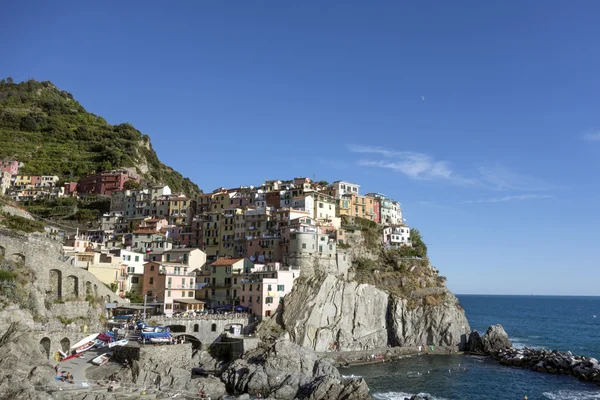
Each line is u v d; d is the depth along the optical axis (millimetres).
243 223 156875
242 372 93625
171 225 174125
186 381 84375
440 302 147375
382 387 97812
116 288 119688
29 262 90375
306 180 184750
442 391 96500
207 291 136125
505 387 100688
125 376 81375
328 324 126125
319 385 85812
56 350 83938
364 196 188625
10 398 60344
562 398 93438
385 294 140500
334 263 143375
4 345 70625
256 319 121812
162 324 105688
